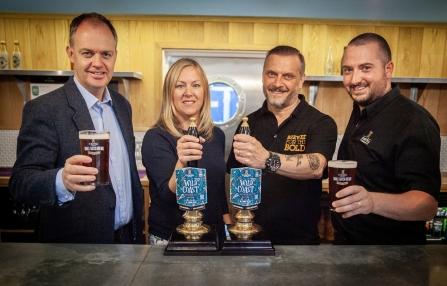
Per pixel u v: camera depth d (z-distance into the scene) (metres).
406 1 2.73
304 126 1.63
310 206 1.62
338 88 2.93
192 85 1.46
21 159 1.19
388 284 0.80
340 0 2.73
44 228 1.35
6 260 0.91
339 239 1.58
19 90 2.91
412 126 1.29
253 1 2.73
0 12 2.73
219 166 1.51
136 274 0.84
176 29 2.81
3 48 2.78
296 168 1.26
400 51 2.85
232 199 1.08
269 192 1.62
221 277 0.83
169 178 1.32
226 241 0.98
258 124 1.79
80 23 1.32
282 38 2.83
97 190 1.33
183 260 0.93
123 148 1.53
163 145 1.40
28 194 1.07
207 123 1.54
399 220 1.23
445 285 0.80
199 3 2.73
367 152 1.43
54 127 1.27
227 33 2.82
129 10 2.73
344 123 2.96
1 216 2.67
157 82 2.87
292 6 2.73
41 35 2.80
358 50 1.44
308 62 2.86
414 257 0.95
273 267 0.89
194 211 1.08
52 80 2.83
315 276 0.84
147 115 2.91
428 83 2.91
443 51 2.86
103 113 1.47
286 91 1.66
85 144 0.94
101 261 0.91
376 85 1.44
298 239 1.61
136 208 1.56
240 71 2.88
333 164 0.99
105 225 1.34
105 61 1.35
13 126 2.95
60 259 0.92
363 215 1.40
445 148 2.99
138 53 2.84
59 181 1.02
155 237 1.43
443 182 2.56
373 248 1.02
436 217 2.61
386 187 1.38
